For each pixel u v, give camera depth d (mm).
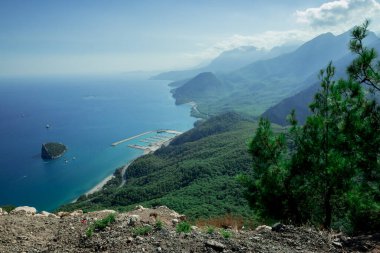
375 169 12570
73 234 11258
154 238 9844
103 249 9469
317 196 13875
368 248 8805
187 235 10070
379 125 12680
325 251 8859
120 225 11320
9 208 18594
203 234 10258
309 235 9961
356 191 12359
